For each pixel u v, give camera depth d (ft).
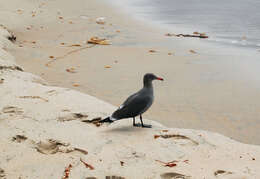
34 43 55.01
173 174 16.37
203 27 68.90
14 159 17.85
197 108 31.73
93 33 61.82
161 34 63.05
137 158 17.78
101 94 35.22
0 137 19.89
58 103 25.45
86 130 21.31
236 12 83.51
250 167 17.06
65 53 50.01
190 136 20.31
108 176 16.28
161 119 29.32
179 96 34.68
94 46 53.93
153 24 71.67
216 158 18.10
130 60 46.98
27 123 21.80
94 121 22.84
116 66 44.39
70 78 40.06
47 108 24.35
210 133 21.74
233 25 69.97
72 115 23.39
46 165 17.28
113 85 37.73
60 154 18.43
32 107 24.48
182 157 18.06
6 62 35.94
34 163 17.48
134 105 20.33
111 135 20.44
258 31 64.54
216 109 31.48
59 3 86.94
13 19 67.92
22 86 29.25
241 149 19.53
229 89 36.45
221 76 40.55
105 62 46.11
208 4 95.04
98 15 77.46
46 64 44.80
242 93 35.29
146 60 47.03
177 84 38.17
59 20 70.33
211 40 58.80
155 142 19.52
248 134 26.68
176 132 20.76
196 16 79.71
